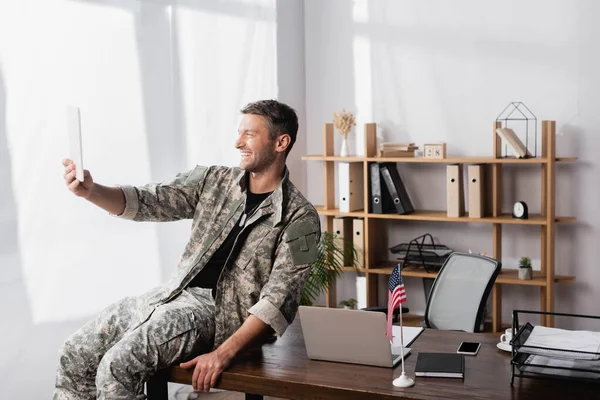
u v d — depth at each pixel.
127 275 3.94
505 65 4.94
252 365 2.54
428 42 5.14
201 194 2.97
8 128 3.29
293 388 2.37
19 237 3.35
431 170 5.22
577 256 4.86
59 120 3.51
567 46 4.77
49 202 3.48
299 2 5.46
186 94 4.30
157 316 2.65
